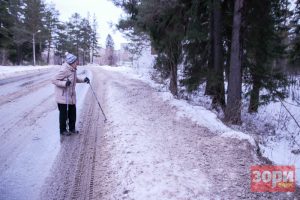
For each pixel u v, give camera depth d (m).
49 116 8.51
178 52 13.23
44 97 11.68
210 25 11.46
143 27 13.12
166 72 15.52
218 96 11.49
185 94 13.81
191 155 5.29
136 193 4.01
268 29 11.02
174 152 5.43
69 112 6.81
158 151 5.45
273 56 11.84
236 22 9.28
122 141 6.00
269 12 10.76
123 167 4.81
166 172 4.57
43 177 4.58
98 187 4.31
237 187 4.21
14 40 45.50
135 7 13.08
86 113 9.07
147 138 6.19
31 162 5.14
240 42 9.35
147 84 17.34
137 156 5.16
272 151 7.00
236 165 4.94
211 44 11.59
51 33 61.12
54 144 6.10
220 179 4.42
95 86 16.09
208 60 11.84
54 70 30.59
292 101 13.94
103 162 5.17
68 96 6.63
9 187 4.25
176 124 7.41
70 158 5.35
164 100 10.72
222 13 11.23
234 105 9.52
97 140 6.41
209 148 5.67
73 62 6.61
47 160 5.24
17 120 7.93
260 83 11.71
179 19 11.37
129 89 14.15
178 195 3.94
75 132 6.88
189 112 8.52
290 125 11.36
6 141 6.22
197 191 4.05
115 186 4.28
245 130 8.98
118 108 9.20
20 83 16.33
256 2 10.39
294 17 12.30
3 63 42.28
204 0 10.35
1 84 15.57
